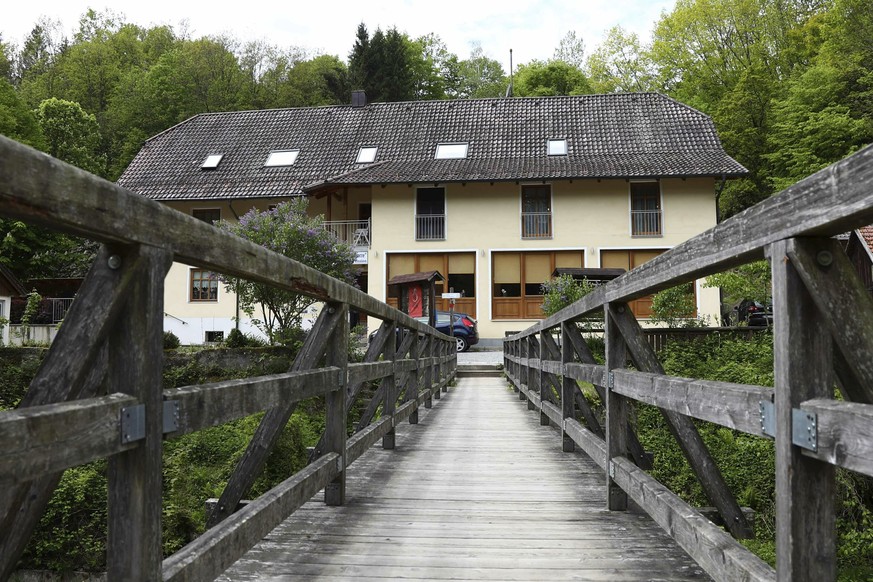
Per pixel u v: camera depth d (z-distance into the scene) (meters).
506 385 14.37
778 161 28.31
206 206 25.38
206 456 8.01
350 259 14.86
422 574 2.70
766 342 12.27
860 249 17.98
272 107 43.75
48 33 47.97
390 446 5.98
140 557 1.63
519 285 23.30
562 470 4.98
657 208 22.97
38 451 1.28
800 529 1.57
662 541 3.16
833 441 1.43
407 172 23.41
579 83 44.81
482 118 26.83
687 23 39.91
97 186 1.44
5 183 1.19
